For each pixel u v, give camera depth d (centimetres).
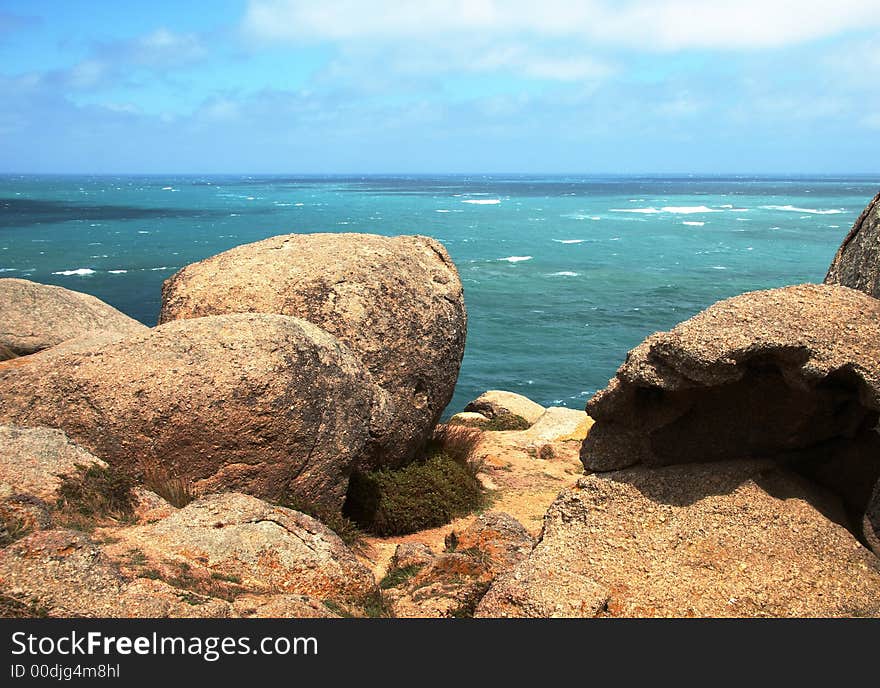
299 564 591
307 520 645
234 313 841
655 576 483
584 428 1538
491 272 5350
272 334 767
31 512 527
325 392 782
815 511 502
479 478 1158
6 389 726
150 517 617
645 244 7125
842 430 536
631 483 529
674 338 488
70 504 594
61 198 15625
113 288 4469
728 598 467
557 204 14562
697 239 7575
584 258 6084
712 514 505
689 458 556
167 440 703
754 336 475
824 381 500
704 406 552
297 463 752
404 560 735
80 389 709
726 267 5569
